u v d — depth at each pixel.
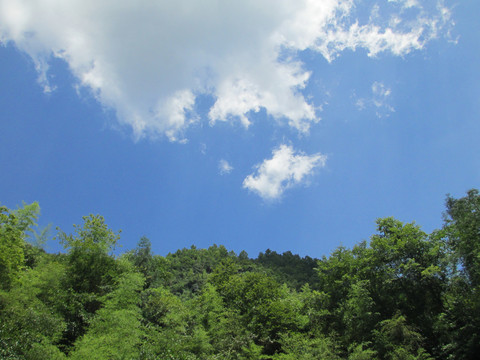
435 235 26.52
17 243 23.23
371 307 26.30
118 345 20.11
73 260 30.61
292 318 31.03
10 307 19.77
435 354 22.80
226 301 37.59
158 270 47.81
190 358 22.67
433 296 25.31
